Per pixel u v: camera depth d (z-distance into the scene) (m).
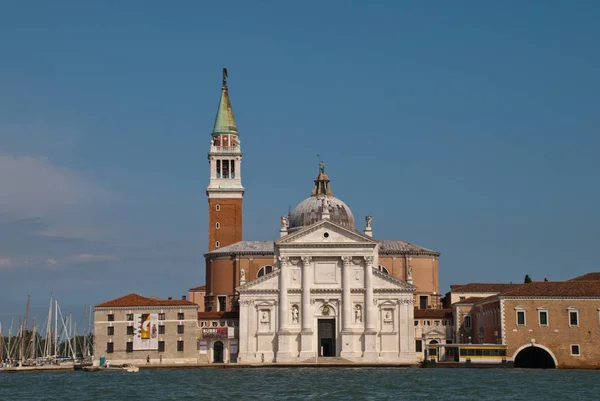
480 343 178.25
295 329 178.88
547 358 168.50
